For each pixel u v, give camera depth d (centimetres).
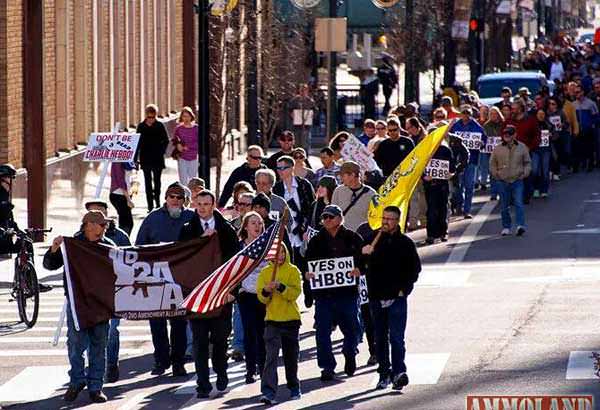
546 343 3472
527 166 5669
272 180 3706
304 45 9631
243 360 3553
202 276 3222
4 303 4475
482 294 4319
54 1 6512
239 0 7131
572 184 7544
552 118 7619
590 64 12288
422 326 3791
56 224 6222
